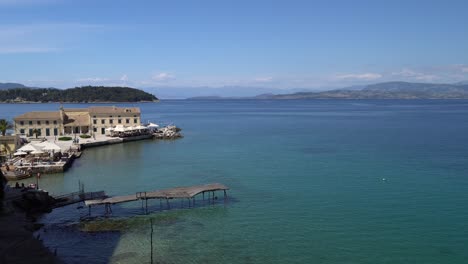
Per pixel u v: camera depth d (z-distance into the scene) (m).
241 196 63.62
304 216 53.41
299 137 143.88
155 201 61.28
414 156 96.50
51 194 65.81
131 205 59.38
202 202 60.59
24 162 85.56
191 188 60.75
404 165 85.25
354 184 69.62
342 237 46.03
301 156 100.31
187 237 46.62
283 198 62.00
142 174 81.62
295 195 63.56
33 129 135.62
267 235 47.03
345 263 39.75
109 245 44.28
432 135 141.38
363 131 161.75
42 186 71.69
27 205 55.88
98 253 42.19
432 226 48.88
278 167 86.38
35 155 92.94
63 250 42.84
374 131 160.75
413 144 118.00
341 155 100.50
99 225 50.59
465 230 47.44
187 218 53.31
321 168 84.25
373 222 50.59
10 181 75.38
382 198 60.84
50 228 49.44
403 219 51.44
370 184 69.31
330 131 164.88
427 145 115.38
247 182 73.00
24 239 44.09
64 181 75.56
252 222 51.47
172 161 96.56
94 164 93.12
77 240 45.69
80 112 152.25
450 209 54.94
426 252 41.84
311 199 61.16
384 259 40.47
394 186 67.62
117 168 88.12
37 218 53.38
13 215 52.69
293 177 76.12
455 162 87.50
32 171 80.81
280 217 53.16
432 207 55.97
